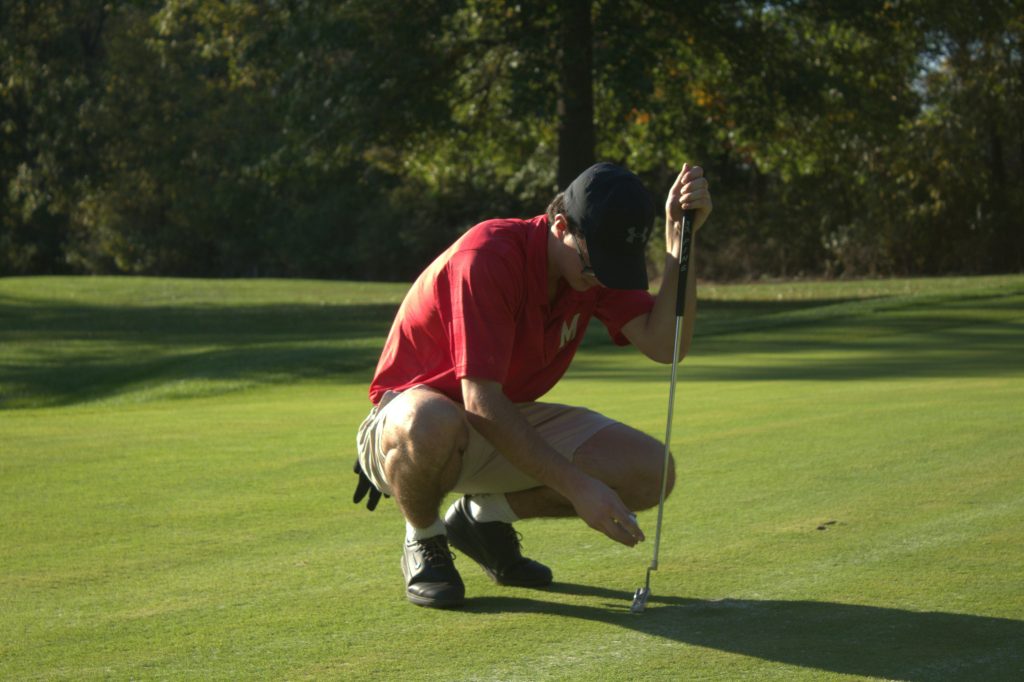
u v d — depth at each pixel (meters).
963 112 39.16
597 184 3.55
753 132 28.56
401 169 35.28
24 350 20.27
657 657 3.13
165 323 27.00
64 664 3.13
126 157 48.62
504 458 3.84
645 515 4.96
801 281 43.31
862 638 3.25
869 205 41.38
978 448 6.37
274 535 4.76
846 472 5.80
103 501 5.50
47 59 46.62
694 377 11.86
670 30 27.00
